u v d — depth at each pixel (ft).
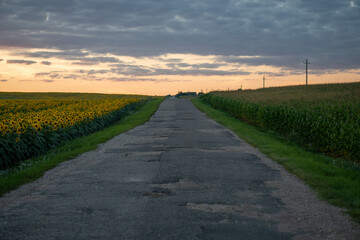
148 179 22.99
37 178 24.13
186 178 23.29
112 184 21.71
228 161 29.91
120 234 13.33
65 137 47.98
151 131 54.65
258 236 13.23
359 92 106.11
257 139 44.60
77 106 97.96
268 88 223.51
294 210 16.60
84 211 16.22
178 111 107.14
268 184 22.02
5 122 38.58
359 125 36.27
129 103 120.16
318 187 21.06
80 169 27.07
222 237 13.08
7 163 32.68
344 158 35.65
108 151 36.04
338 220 15.15
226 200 18.19
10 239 12.92
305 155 34.27
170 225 14.33
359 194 19.10
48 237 13.07
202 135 48.80
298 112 50.47
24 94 306.35
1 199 18.70
